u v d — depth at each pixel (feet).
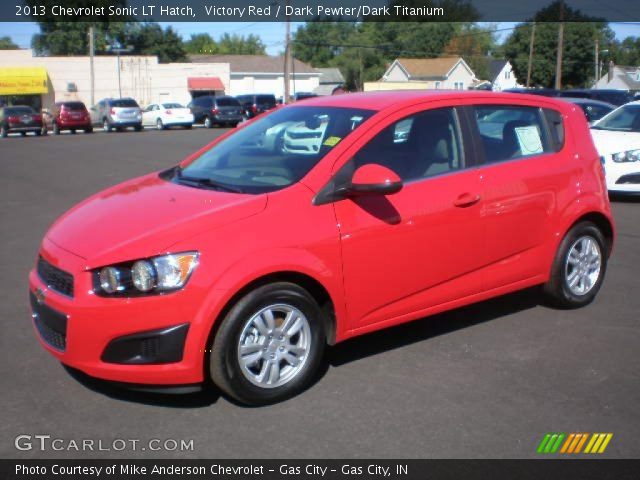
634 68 253.03
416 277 14.49
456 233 14.94
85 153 66.80
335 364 14.69
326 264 13.01
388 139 14.39
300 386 13.10
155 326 11.65
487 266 15.79
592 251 18.21
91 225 13.04
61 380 13.84
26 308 18.49
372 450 11.30
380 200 13.83
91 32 157.28
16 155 65.16
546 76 227.81
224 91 179.22
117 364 11.81
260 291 12.29
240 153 15.57
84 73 160.25
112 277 11.62
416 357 15.06
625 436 11.77
